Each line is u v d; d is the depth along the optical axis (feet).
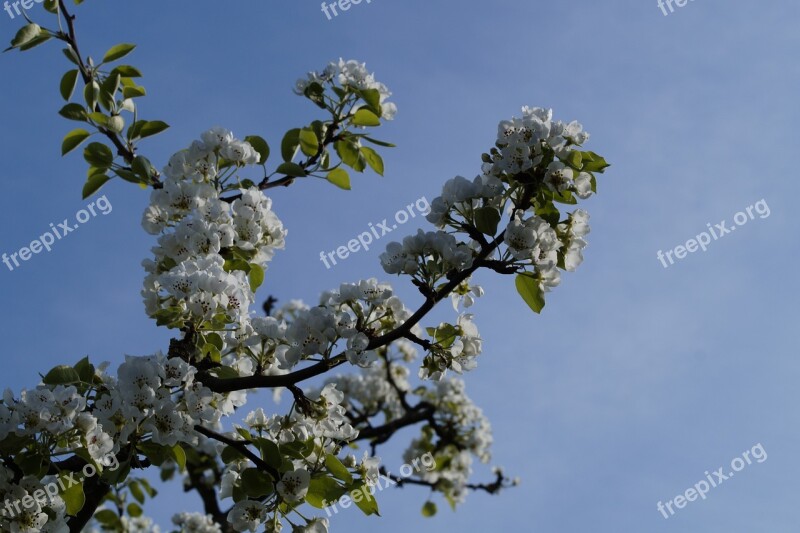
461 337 16.55
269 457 15.57
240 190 18.92
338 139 21.70
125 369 14.64
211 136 18.62
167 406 14.65
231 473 16.84
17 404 14.10
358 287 16.29
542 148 16.02
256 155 18.86
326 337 15.87
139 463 15.28
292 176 20.81
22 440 13.89
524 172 16.03
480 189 16.24
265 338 17.07
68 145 20.15
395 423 40.34
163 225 18.06
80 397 14.29
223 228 17.37
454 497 43.14
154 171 19.88
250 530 15.66
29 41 19.84
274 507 15.75
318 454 16.33
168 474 36.22
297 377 16.07
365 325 16.12
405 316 16.58
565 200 16.51
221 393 16.83
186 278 15.79
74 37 20.25
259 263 18.51
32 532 14.17
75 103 19.85
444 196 16.53
